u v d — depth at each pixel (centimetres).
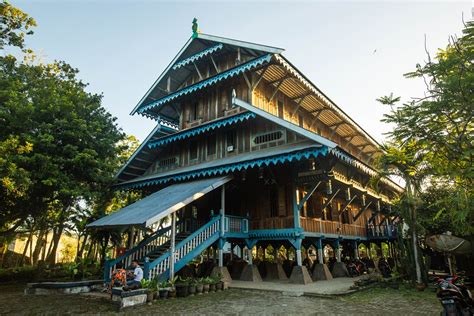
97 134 1942
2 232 1905
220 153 1900
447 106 948
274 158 1402
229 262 1945
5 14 1716
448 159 1092
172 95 2077
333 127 2491
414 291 1320
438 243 1489
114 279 1188
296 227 1535
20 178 1427
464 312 713
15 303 1122
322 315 890
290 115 2105
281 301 1103
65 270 2055
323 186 1791
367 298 1157
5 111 1652
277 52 1580
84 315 930
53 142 1748
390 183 2420
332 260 2253
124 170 2164
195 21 2069
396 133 1108
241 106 1662
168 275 1264
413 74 1013
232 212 1864
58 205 2083
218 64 2058
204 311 952
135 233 2203
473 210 991
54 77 2169
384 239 2380
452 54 965
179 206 1276
